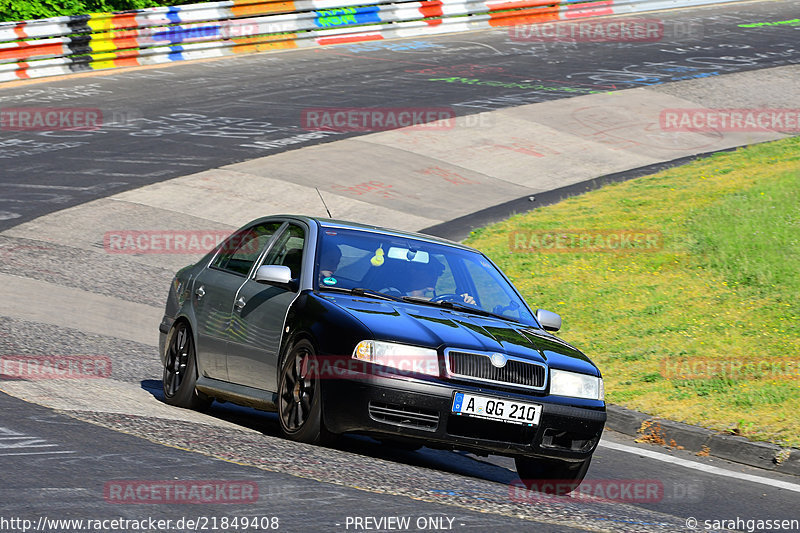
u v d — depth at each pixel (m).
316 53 124.62
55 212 64.69
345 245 28.73
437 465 27.41
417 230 67.44
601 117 98.38
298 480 21.17
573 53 127.44
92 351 38.66
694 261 54.91
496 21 143.88
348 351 24.45
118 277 53.69
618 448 33.41
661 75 116.00
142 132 87.31
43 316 43.34
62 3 120.94
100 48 111.56
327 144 85.88
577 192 76.88
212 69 113.81
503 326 27.19
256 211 69.00
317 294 26.72
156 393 32.91
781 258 52.25
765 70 119.00
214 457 22.50
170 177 74.62
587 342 46.00
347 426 24.36
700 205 66.12
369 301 26.81
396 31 135.62
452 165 83.00
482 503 21.30
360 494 20.58
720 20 152.12
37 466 20.33
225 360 28.98
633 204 69.31
